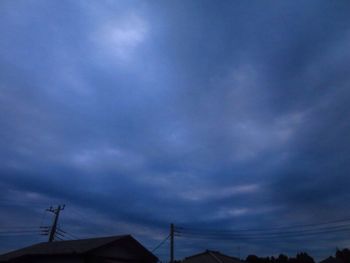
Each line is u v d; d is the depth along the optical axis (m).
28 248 22.05
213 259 31.94
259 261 63.25
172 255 27.00
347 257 49.84
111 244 18.67
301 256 60.59
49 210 31.05
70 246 18.69
